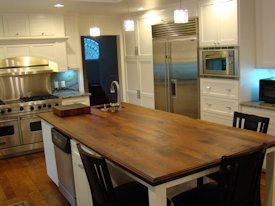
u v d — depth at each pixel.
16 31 5.40
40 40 5.61
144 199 2.40
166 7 5.30
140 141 2.61
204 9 4.61
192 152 2.26
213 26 4.51
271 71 4.57
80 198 3.19
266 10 4.15
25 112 5.40
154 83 5.88
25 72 5.62
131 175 2.09
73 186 3.32
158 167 2.01
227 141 2.48
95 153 2.55
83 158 2.32
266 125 2.87
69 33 5.98
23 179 4.42
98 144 2.60
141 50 6.16
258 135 2.61
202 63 4.80
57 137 3.40
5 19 5.30
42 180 4.34
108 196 2.23
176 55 5.23
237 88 4.31
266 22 4.18
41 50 5.65
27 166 4.92
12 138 5.36
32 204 3.69
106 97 7.61
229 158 2.01
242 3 4.11
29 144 5.51
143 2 4.82
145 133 2.85
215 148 2.32
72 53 6.07
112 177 2.80
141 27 6.05
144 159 2.17
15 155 5.44
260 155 2.16
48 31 5.66
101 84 7.71
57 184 3.94
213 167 2.08
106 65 7.37
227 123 4.54
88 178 2.43
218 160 2.08
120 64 6.84
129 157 2.23
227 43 4.34
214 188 2.52
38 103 5.49
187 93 5.15
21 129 5.41
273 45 4.14
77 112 3.87
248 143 2.41
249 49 4.29
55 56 5.78
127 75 6.77
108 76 7.36
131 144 2.54
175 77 5.34
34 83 6.02
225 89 4.49
